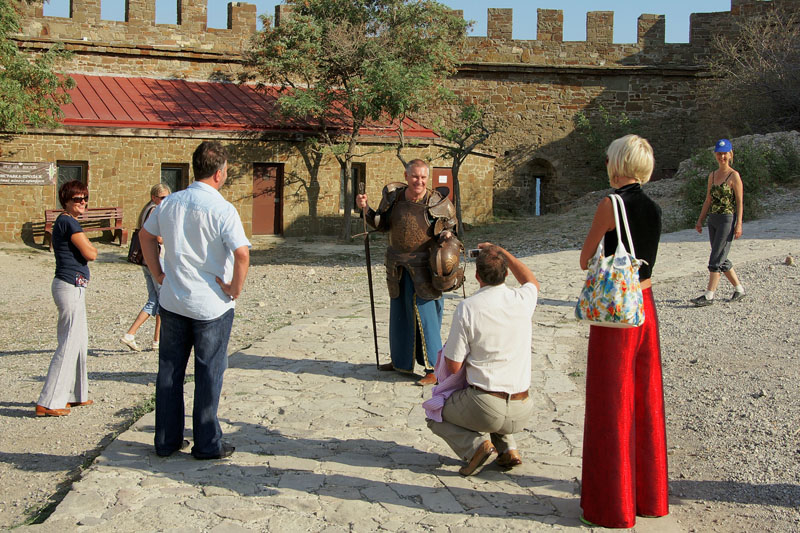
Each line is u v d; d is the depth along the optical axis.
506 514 4.25
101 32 25.72
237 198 23.41
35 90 20.12
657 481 4.13
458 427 4.74
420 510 4.32
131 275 17.69
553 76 30.78
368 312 10.34
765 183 20.25
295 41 22.50
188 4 26.66
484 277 4.62
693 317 9.06
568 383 6.77
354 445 5.36
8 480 5.13
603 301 3.81
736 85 27.45
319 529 4.10
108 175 21.84
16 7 20.84
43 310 13.20
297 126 24.08
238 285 4.95
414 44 23.25
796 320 8.49
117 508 4.33
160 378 5.12
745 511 4.22
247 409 6.14
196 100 24.94
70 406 6.71
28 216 20.94
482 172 26.73
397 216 6.82
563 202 31.00
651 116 30.98
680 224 18.28
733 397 6.14
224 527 4.11
